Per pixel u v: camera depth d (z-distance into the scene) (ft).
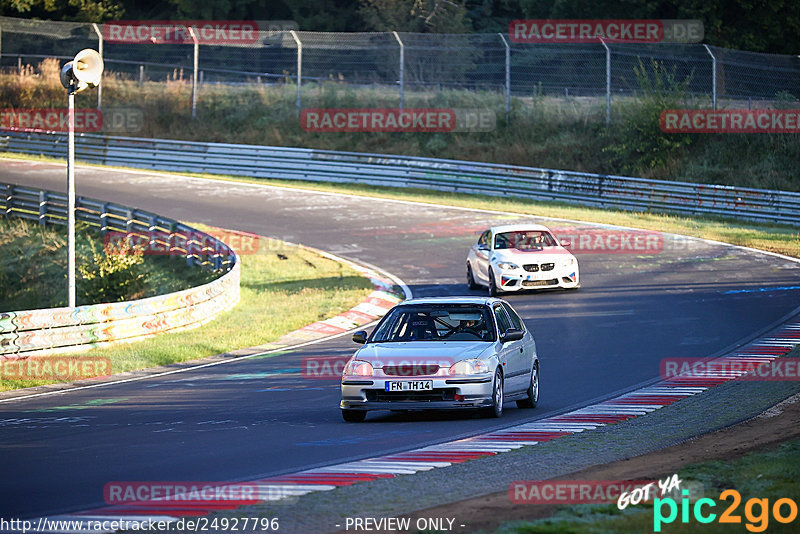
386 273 330.75
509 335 145.89
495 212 449.06
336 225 424.87
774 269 305.53
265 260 360.89
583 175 475.31
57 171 562.25
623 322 234.79
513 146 561.43
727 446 112.47
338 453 115.03
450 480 97.86
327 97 636.89
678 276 299.38
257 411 154.10
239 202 479.00
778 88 605.73
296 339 245.65
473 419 140.36
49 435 135.74
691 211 442.09
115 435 134.10
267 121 632.38
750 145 516.32
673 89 556.92
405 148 589.32
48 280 380.37
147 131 643.45
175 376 198.70
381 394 136.26
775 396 148.97
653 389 161.68
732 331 217.77
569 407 149.79
